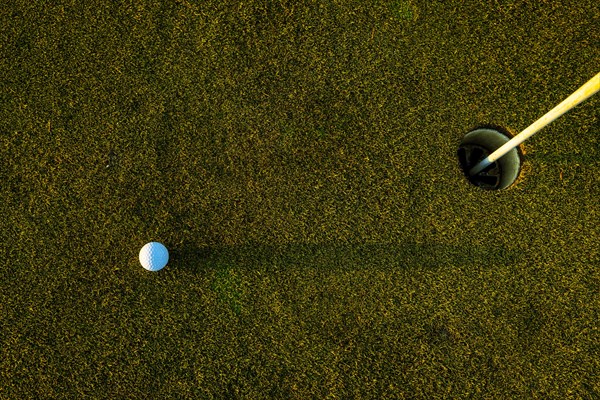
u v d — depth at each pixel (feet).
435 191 11.70
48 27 12.59
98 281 11.56
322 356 11.12
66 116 12.28
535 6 12.44
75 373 11.23
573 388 10.87
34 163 12.10
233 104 12.19
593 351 10.98
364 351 11.12
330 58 12.34
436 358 11.07
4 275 11.66
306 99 12.17
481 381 10.97
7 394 11.16
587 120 11.89
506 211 11.56
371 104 12.10
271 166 11.89
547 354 11.02
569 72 12.12
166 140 12.07
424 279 11.37
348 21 12.48
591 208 11.50
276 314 11.30
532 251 11.40
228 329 11.28
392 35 12.39
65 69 12.48
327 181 11.80
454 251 11.46
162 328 11.34
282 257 11.52
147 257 10.82
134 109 12.23
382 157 11.87
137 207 11.79
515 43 12.28
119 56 12.47
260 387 11.03
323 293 11.37
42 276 11.62
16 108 12.38
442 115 12.00
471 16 12.41
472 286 11.32
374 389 10.97
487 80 12.12
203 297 11.42
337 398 10.94
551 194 11.60
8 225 11.85
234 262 11.53
